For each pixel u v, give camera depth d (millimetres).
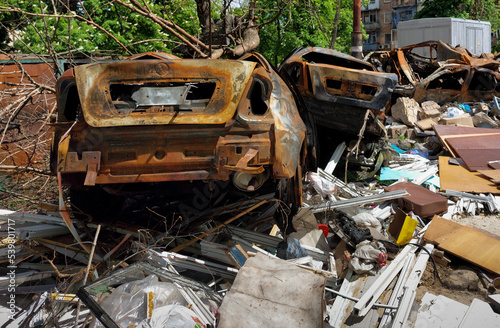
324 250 4348
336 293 3670
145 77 3500
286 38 16062
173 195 4711
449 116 11203
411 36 21453
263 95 3721
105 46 10977
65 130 3668
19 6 8188
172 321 2955
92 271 3684
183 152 3611
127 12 10836
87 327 3113
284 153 3730
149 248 3799
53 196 5379
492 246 4402
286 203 4219
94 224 4336
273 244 4242
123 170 3623
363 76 5770
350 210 5266
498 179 6535
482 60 12781
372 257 4055
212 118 3549
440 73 12516
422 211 5363
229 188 4594
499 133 8734
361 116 6086
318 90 5934
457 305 3586
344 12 18891
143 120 3498
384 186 6703
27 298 3619
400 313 3445
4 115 4965
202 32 6742
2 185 5305
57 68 5516
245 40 6445
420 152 9039
